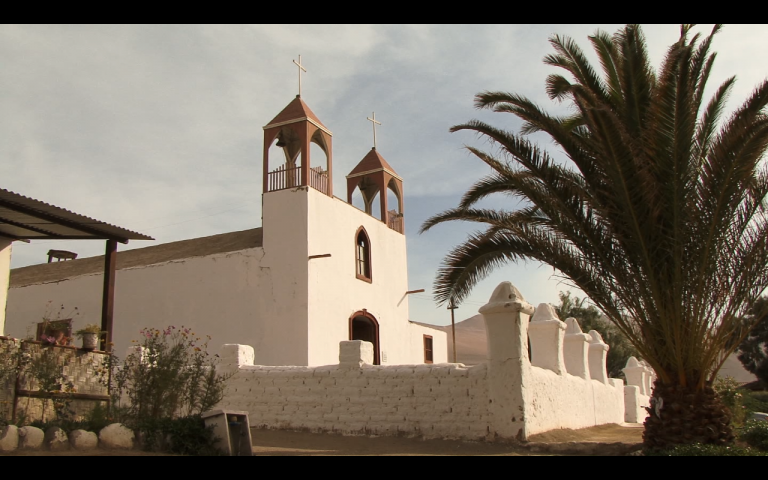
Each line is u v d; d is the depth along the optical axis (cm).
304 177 2264
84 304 2494
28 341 1114
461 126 1236
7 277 1573
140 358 1239
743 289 1155
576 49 1296
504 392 1286
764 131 1080
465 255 1238
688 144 1132
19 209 1284
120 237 1462
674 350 1167
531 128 1268
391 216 2938
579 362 1872
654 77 1270
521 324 1313
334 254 2364
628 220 1140
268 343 2181
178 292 2350
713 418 1157
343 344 1473
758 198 1152
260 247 2270
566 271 1203
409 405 1372
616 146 1108
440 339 3172
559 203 1178
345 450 1202
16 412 1059
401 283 2869
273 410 1507
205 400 1170
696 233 1142
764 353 5322
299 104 2353
